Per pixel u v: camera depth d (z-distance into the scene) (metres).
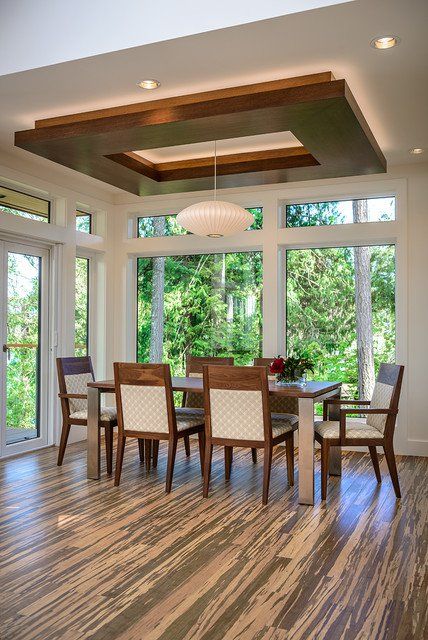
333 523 3.67
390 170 5.94
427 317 5.79
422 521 3.71
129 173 5.37
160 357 7.14
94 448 4.73
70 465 5.25
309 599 2.62
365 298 6.23
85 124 4.31
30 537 3.39
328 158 4.84
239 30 3.15
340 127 4.09
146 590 2.71
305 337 6.46
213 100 3.91
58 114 4.45
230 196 6.59
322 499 4.19
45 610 2.51
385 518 3.77
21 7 3.68
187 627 2.37
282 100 3.72
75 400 5.29
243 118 3.95
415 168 5.87
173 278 7.12
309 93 3.65
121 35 3.39
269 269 6.41
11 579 2.82
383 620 2.43
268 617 2.46
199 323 6.96
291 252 6.54
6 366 5.63
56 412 6.17
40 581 2.80
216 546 3.27
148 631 2.33
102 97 4.11
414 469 5.17
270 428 4.11
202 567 2.97
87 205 6.68
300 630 2.35
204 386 4.23
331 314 6.37
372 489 4.48
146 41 3.32
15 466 5.19
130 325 7.19
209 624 2.39
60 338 6.20
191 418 4.92
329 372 6.36
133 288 7.24
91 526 3.59
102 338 6.95
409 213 5.89
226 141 5.24
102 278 6.96
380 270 6.18
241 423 4.16
